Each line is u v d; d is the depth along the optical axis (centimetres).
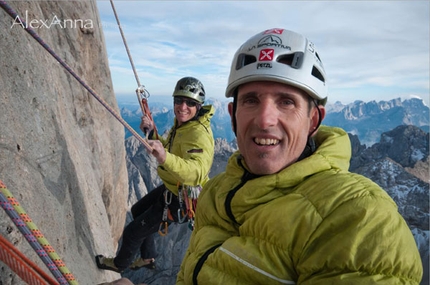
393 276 47
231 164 75
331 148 65
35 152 100
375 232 49
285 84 61
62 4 190
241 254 59
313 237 54
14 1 117
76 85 198
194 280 67
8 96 92
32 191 91
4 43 96
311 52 64
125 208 342
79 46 207
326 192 56
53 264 49
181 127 153
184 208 155
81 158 164
